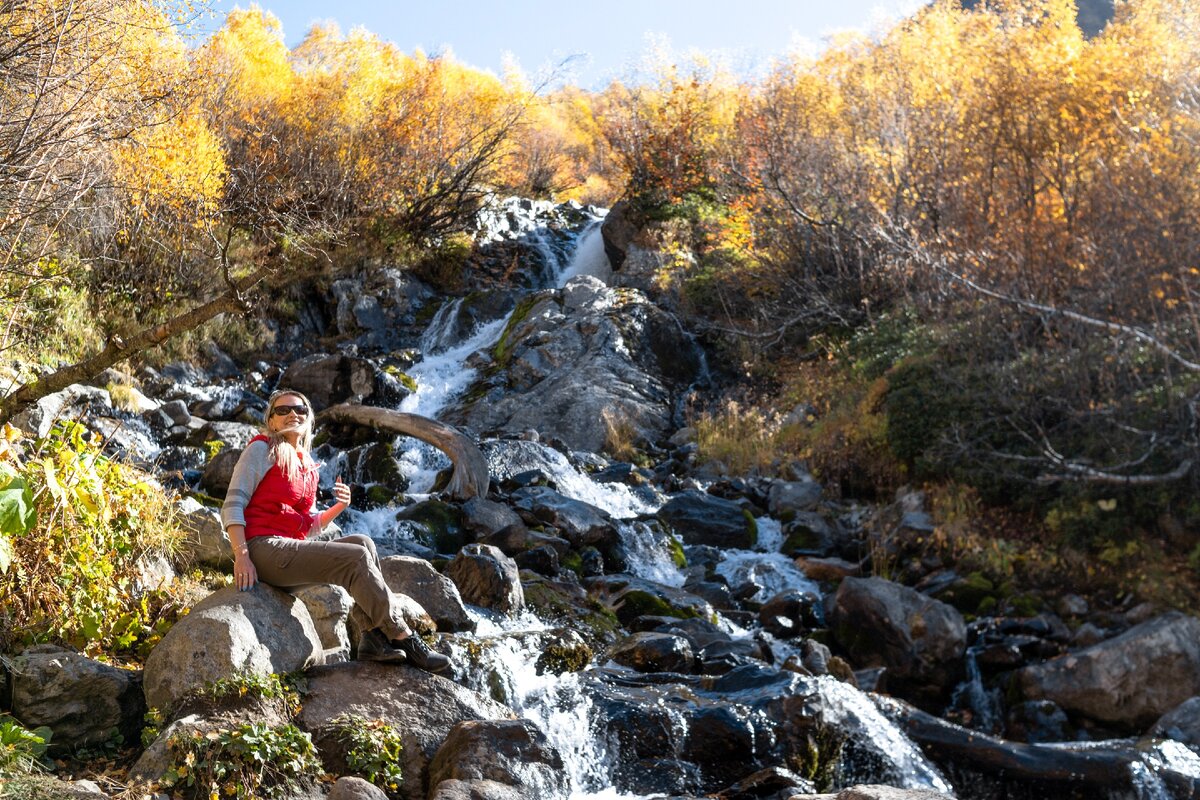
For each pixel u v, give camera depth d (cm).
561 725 556
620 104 2227
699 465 1215
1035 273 1062
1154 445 814
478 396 1444
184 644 454
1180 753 584
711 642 717
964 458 947
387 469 1071
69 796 375
